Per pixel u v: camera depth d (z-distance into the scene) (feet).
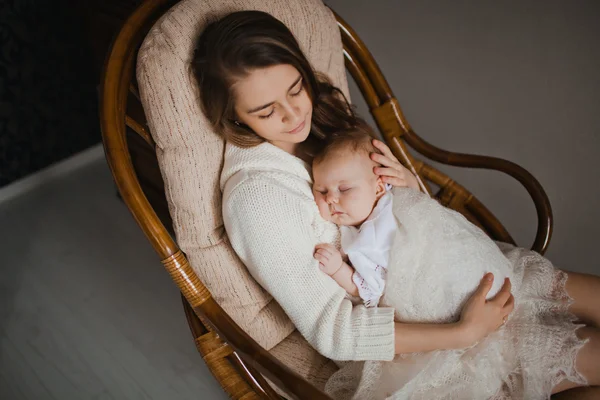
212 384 5.27
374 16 5.89
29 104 7.28
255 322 3.69
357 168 3.49
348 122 3.95
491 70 5.31
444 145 6.07
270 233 3.22
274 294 3.33
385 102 4.51
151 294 6.16
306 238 3.32
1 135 7.22
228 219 3.35
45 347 5.68
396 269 3.43
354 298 3.52
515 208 5.75
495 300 3.37
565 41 4.76
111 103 3.32
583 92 4.82
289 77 3.11
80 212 7.28
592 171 5.04
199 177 3.49
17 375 5.43
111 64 3.36
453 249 3.41
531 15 4.86
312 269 3.27
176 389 5.24
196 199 3.51
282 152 3.52
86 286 6.29
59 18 7.10
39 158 7.68
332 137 3.63
